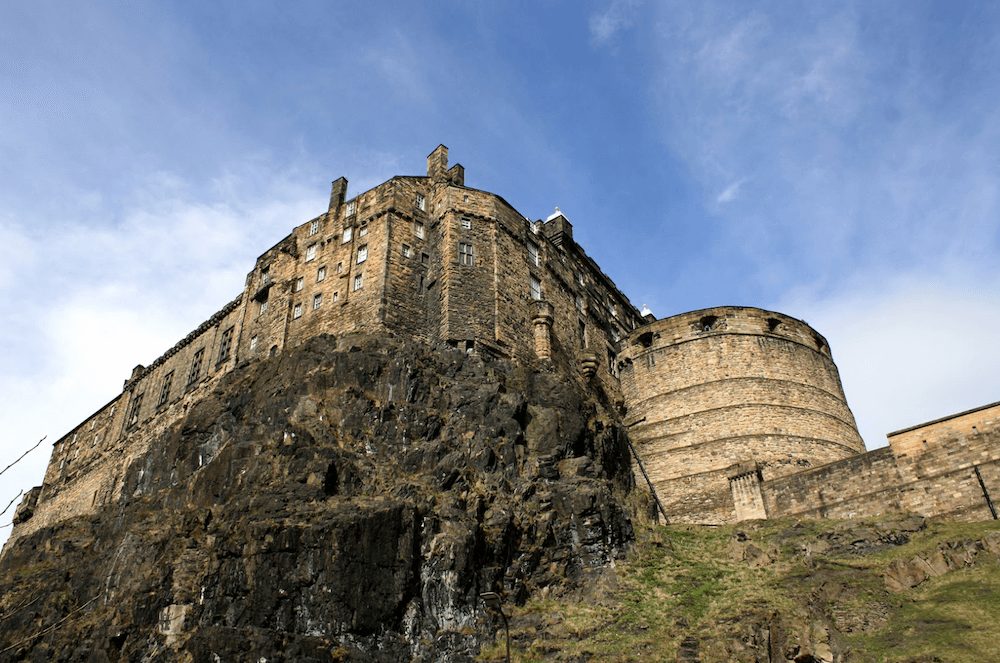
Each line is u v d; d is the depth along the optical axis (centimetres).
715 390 6544
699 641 3775
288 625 3803
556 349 6394
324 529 4041
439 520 4331
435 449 4794
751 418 6309
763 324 6881
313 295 6388
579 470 5031
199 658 3719
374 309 5866
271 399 5253
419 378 5219
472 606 4112
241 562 4019
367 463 4722
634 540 4853
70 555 5638
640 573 4547
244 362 6500
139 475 6034
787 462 6109
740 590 4244
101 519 6062
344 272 6291
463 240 6281
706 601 4175
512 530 4516
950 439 4828
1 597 5150
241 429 5191
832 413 6662
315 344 5747
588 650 3859
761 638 3706
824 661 3456
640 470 6462
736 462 6094
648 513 5766
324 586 3900
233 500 4528
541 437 5166
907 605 3781
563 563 4516
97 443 8394
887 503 4947
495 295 6091
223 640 3747
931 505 4753
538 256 6825
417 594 4062
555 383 5675
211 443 5503
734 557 4744
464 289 6028
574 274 7356
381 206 6438
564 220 7725
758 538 5016
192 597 4062
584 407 5800
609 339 7456
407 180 6625
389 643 3866
